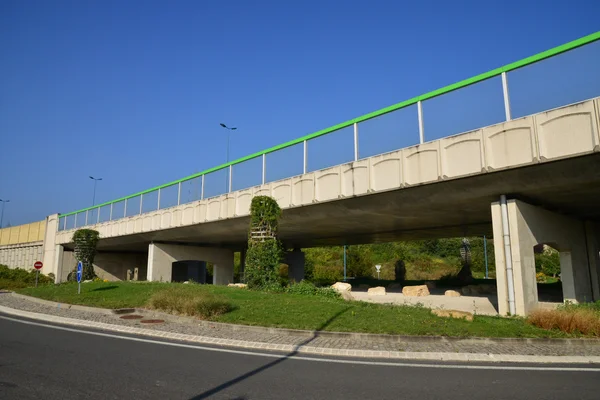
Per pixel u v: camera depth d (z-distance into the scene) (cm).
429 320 1234
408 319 1249
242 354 907
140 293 1903
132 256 5416
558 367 816
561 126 1384
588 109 1326
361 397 605
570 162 1418
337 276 6028
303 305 1509
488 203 1953
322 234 3438
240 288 2103
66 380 660
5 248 6122
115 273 5234
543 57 1442
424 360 873
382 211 2211
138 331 1186
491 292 2809
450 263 6525
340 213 2334
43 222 5312
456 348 982
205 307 1362
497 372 770
